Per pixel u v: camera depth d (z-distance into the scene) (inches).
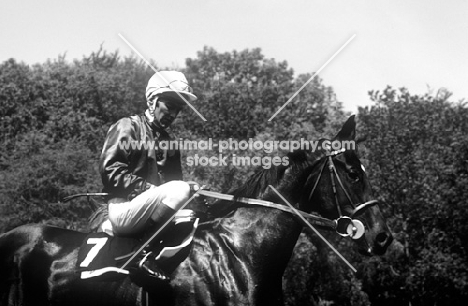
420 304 855.1
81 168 829.2
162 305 258.2
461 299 823.7
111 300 264.1
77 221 794.8
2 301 276.7
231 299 251.8
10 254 277.0
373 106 908.0
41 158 819.4
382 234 258.2
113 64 1333.7
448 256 799.7
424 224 826.8
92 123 1067.9
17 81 1143.6
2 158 887.1
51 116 1063.6
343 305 878.4
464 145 842.2
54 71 1217.4
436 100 925.8
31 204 794.8
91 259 262.2
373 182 837.2
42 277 272.2
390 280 855.1
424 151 853.8
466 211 807.1
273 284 259.4
